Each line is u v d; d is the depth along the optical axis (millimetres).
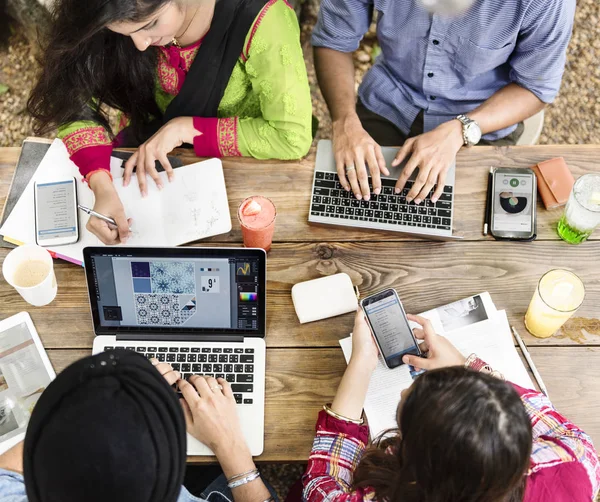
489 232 1362
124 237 1339
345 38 1682
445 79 1654
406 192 1394
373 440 1134
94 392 674
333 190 1394
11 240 1351
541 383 1206
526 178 1374
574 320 1270
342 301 1276
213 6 1400
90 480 654
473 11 1415
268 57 1445
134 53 1422
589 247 1344
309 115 1479
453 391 791
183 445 719
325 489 1064
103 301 1212
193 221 1356
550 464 995
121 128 1817
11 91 2525
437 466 793
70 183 1402
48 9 1259
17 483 979
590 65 2617
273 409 1201
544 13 1370
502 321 1262
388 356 1209
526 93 1576
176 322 1234
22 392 1209
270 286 1319
